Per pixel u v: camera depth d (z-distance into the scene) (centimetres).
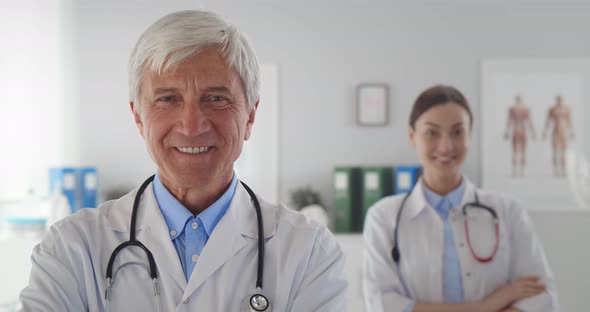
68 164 320
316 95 319
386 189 304
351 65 319
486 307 153
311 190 312
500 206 170
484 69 313
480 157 316
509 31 314
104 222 100
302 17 319
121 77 323
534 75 312
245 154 319
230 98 90
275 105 319
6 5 271
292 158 320
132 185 321
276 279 96
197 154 89
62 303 89
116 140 322
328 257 102
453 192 168
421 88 316
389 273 163
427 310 154
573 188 310
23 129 285
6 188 269
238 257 97
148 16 323
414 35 317
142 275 93
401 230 167
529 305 152
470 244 162
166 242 95
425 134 164
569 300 310
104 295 92
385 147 317
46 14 307
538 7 312
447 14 316
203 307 91
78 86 322
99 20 322
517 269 163
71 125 321
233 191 102
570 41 311
